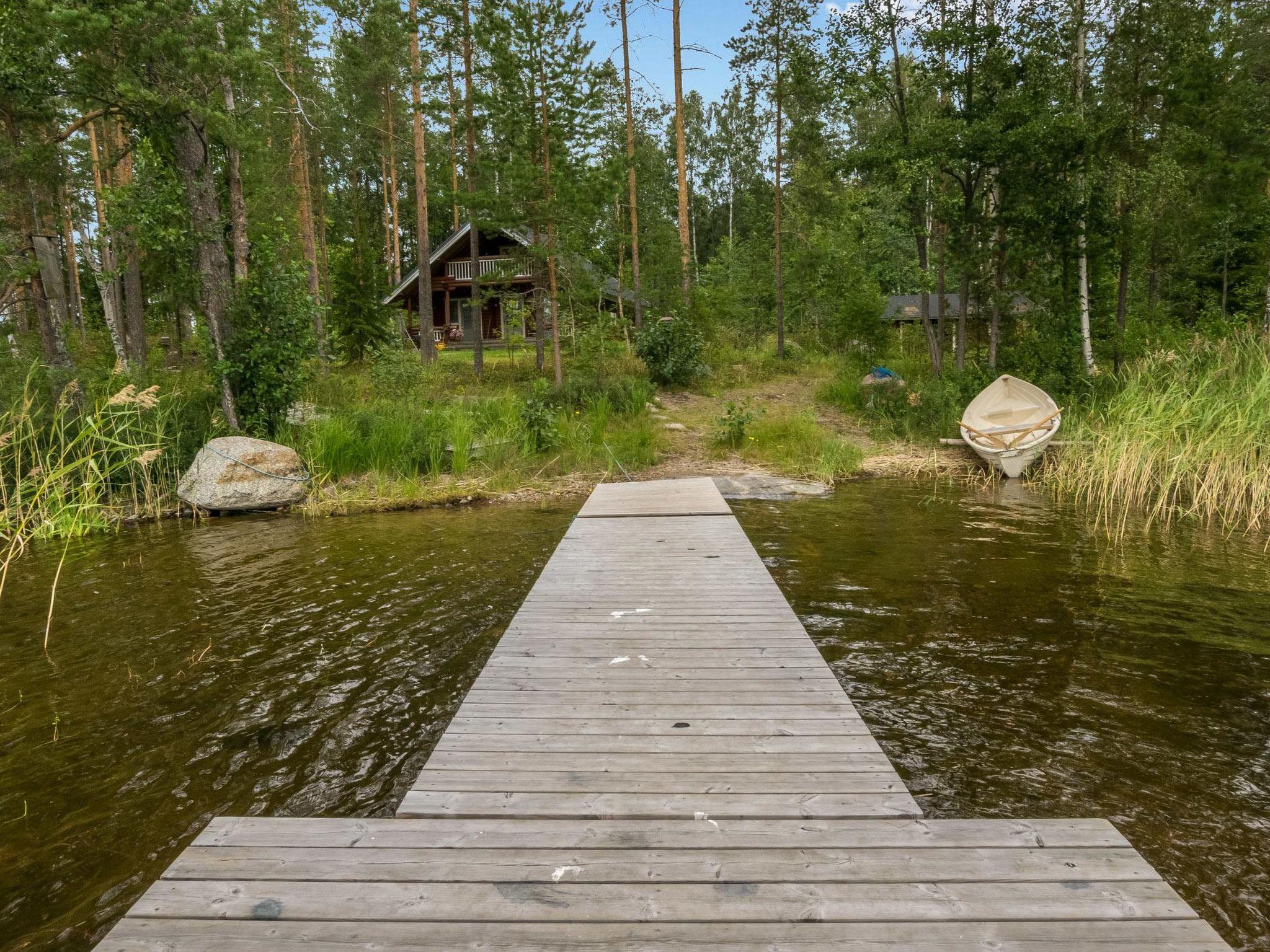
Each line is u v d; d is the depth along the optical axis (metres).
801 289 29.20
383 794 3.74
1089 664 5.10
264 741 4.29
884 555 7.87
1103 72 15.89
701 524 8.40
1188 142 15.23
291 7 21.08
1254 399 10.74
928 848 2.57
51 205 15.38
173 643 5.75
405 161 30.52
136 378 13.68
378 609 6.46
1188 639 5.50
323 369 19.09
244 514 10.89
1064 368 15.62
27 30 12.08
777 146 23.50
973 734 4.20
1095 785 3.68
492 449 13.27
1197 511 9.80
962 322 16.97
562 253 17.88
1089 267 17.44
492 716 3.63
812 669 4.21
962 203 16.72
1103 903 2.27
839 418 17.83
